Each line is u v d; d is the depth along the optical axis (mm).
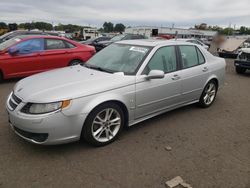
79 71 4426
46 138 3453
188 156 3781
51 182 3096
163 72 4258
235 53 20797
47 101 3396
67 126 3510
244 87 8734
